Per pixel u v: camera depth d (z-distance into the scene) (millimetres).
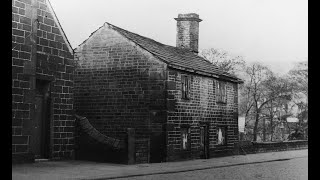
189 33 33281
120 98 26438
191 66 27750
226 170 20312
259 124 65125
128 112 26109
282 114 62719
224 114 31156
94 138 22359
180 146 26078
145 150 23328
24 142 18641
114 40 27000
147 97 25547
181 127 26281
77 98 27859
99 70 27281
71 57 22000
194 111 27578
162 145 24875
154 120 25203
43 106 20750
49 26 20734
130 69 26250
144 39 29188
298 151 39500
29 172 16000
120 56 26672
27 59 18984
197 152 27719
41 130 20578
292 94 62688
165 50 28953
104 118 26859
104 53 27250
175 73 25938
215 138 29859
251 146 34938
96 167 19297
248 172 19172
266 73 61344
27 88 18891
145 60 25797
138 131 25672
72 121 21891
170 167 21000
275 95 61062
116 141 21828
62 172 16594
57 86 21109
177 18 33625
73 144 21922
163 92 25094
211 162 24953
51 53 20797
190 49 33188
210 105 29453
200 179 15883
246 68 61594
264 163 25453
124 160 21734
